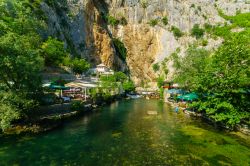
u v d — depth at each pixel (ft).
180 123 139.44
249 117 113.60
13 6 207.21
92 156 85.97
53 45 277.44
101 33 460.14
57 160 82.07
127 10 534.78
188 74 216.95
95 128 127.03
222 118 114.73
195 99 173.68
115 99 291.17
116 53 496.64
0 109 105.70
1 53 112.88
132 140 105.60
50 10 329.72
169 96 282.97
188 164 78.23
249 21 494.59
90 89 223.71
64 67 283.18
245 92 116.98
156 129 125.59
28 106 116.37
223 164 77.87
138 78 513.86
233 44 123.24
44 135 110.83
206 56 224.12
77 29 406.21
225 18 549.13
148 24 535.19
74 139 106.32
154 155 86.79
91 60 427.33
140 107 217.15
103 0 526.57
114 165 78.07
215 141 101.04
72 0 417.08
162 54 515.09
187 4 567.18
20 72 114.62
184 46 498.69
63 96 175.32
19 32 181.98
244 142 99.30
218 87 122.62
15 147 93.91
